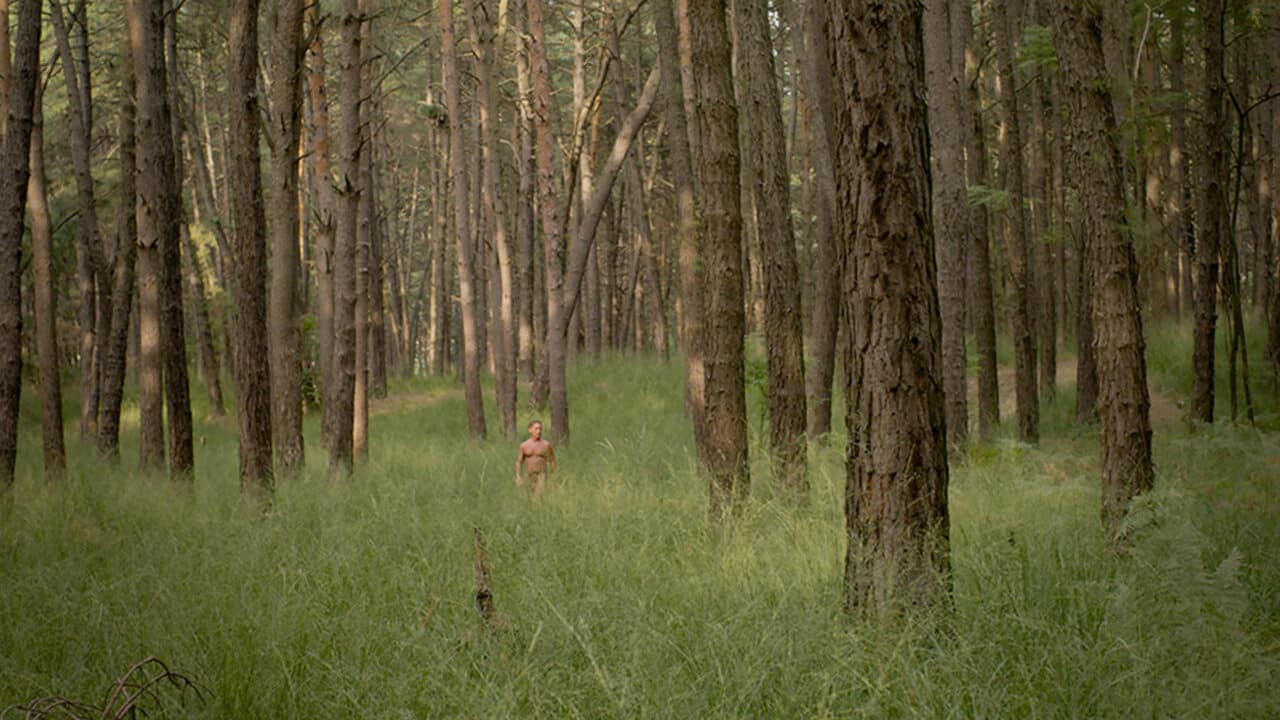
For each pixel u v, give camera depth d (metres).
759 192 9.45
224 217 30.50
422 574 6.68
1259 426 12.18
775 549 6.85
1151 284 20.73
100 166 23.78
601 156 33.91
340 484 11.71
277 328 12.69
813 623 4.83
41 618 5.80
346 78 13.67
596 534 7.53
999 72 16.78
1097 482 9.31
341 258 13.41
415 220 53.16
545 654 4.79
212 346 26.88
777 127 9.61
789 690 4.25
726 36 8.38
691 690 4.28
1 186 11.27
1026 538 6.55
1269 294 17.39
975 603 5.17
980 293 15.34
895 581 5.00
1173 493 6.39
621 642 4.72
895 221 5.10
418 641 5.04
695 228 12.28
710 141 8.30
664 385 24.88
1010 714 4.06
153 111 12.70
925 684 4.14
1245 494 8.03
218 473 14.36
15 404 11.33
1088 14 7.20
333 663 4.84
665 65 12.77
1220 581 4.70
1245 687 4.02
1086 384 16.55
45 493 10.72
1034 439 15.48
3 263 11.25
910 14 5.12
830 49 5.25
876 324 5.13
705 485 8.97
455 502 9.93
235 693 4.62
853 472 5.26
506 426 19.50
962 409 12.27
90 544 8.36
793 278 9.25
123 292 16.70
